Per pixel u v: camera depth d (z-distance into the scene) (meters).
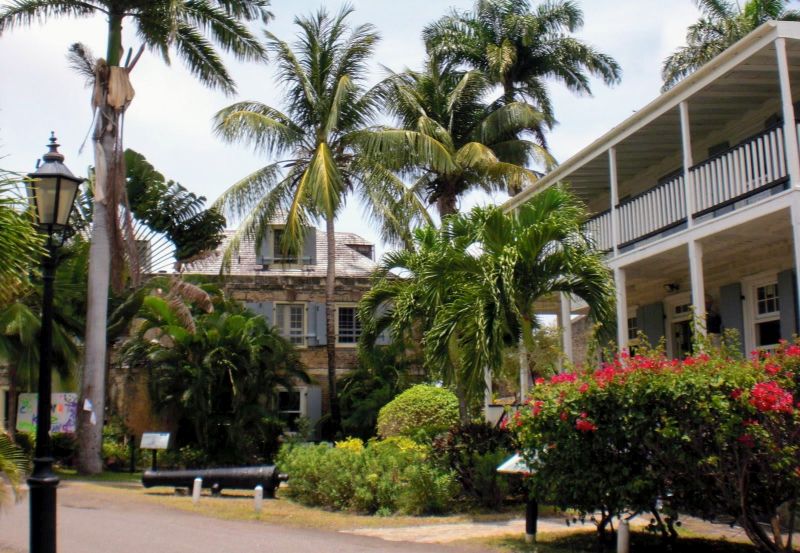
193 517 12.61
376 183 25.52
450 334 12.91
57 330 20.75
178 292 22.91
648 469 8.56
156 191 24.69
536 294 13.41
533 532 10.12
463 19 30.14
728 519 9.58
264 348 24.47
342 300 30.56
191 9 21.39
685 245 13.78
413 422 18.25
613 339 13.27
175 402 22.73
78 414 20.27
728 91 13.81
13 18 20.23
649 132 15.96
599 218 17.19
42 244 8.20
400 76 26.95
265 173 25.80
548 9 29.56
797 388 8.10
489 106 29.56
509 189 27.72
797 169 11.19
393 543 10.20
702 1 31.06
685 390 8.11
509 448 13.48
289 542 10.28
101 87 20.14
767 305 14.85
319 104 25.38
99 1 20.41
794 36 11.48
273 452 24.89
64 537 10.62
